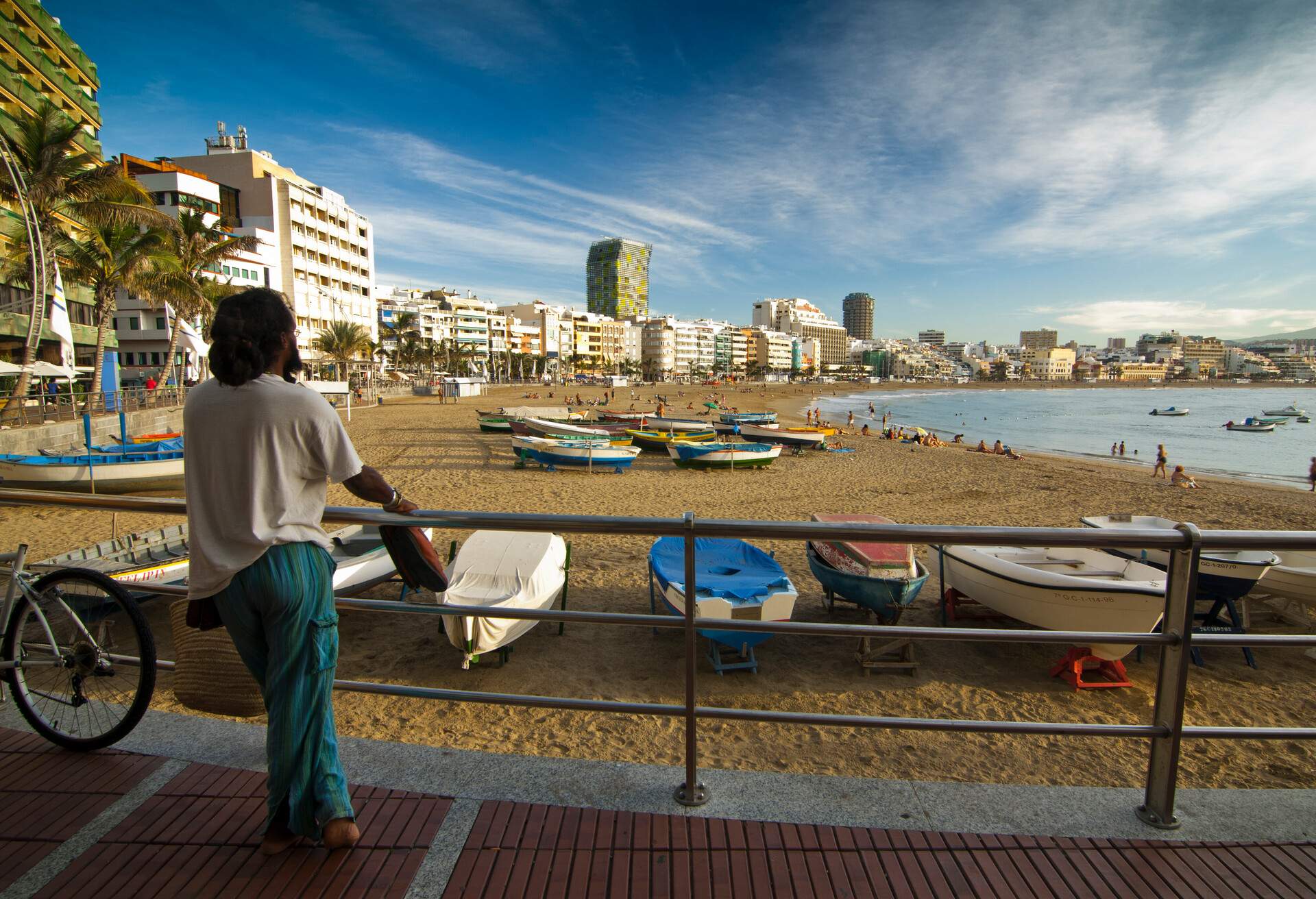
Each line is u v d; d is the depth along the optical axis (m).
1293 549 2.22
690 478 21.28
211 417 2.01
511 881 2.06
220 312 2.03
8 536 11.88
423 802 2.46
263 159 63.72
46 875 2.08
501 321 130.25
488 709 5.84
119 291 49.25
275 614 2.06
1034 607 6.70
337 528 9.20
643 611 8.49
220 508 2.03
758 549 8.15
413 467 22.47
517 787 2.56
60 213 25.78
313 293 67.25
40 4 33.94
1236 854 2.26
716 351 195.50
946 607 8.00
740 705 6.03
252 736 2.92
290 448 2.03
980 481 21.67
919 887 2.07
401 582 8.78
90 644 2.81
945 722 2.41
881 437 39.97
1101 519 8.49
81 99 36.38
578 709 2.46
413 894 2.01
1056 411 85.50
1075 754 5.13
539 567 7.09
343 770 2.27
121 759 2.73
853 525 2.28
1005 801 2.53
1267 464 34.31
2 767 2.66
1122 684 6.38
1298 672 6.69
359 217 77.81
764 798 2.51
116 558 7.93
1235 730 2.37
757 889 2.05
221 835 2.27
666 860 2.17
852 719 2.39
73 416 22.17
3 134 21.36
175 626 2.63
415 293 127.50
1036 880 2.12
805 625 2.40
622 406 62.44
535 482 19.84
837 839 2.30
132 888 2.03
